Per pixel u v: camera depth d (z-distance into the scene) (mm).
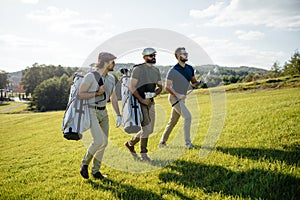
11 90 121375
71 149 6555
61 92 62469
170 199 3105
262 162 3676
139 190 3422
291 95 10414
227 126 5887
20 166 5535
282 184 3082
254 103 9125
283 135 4809
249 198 2900
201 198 3078
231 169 3680
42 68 96875
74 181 3939
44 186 3912
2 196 3656
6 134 13367
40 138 9906
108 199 3256
